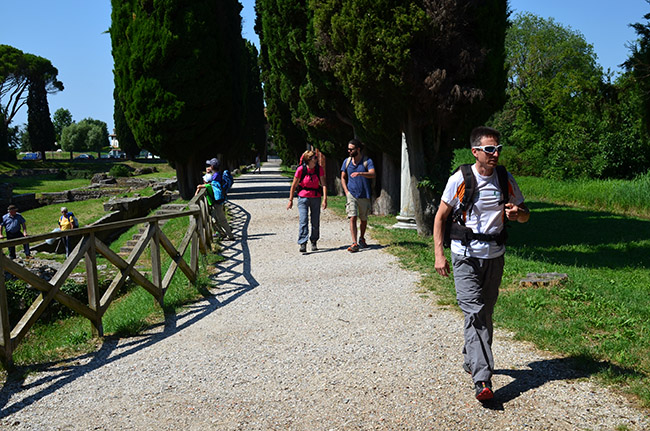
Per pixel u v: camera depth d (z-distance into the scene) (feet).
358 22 31.63
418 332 16.46
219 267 28.14
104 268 35.65
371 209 50.62
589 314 17.31
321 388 12.67
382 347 15.29
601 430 10.14
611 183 68.33
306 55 45.78
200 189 36.06
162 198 96.02
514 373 12.91
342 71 35.06
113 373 14.26
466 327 11.87
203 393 12.73
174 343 16.62
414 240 33.55
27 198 110.93
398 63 30.68
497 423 10.58
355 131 50.26
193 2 61.11
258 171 172.24
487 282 12.21
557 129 101.55
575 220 51.31
